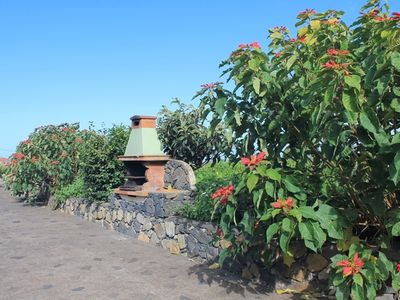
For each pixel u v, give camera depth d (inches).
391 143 137.1
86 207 427.8
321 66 146.7
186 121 423.8
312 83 140.1
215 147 410.3
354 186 167.6
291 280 196.9
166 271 236.2
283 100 166.1
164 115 434.0
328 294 184.5
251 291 200.4
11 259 264.8
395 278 150.7
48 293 202.1
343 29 173.5
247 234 190.2
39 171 523.8
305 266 192.1
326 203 176.4
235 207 175.8
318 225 151.8
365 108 139.8
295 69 163.5
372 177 156.6
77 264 252.5
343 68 135.2
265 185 158.2
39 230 367.2
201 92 178.5
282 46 181.8
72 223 405.1
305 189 174.9
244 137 177.9
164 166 350.3
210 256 249.0
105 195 398.6
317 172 180.9
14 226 388.8
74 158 515.8
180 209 278.2
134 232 335.6
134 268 243.1
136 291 203.0
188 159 426.6
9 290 207.0
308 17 177.9
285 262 194.7
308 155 180.5
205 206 253.9
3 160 1045.2
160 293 199.6
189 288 205.9
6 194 713.0
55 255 275.0
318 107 142.0
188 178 307.1
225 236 188.2
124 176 411.8
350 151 159.2
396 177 133.9
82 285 213.2
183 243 273.6
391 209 160.7
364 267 146.8
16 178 550.6
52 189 520.4
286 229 149.1
